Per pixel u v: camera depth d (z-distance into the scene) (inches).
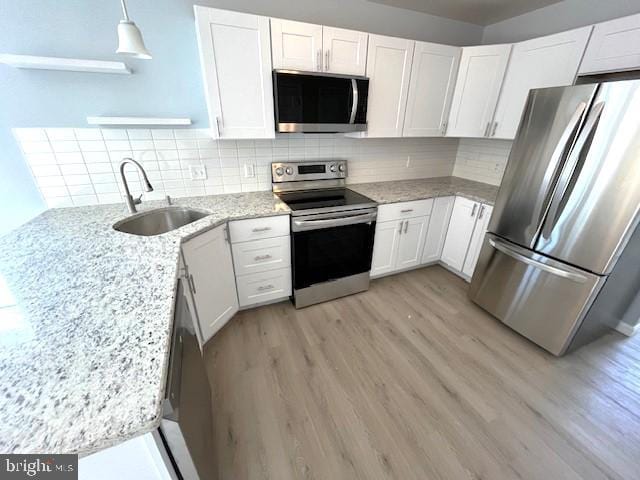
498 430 52.7
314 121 74.1
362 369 65.7
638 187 51.2
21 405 20.7
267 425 53.1
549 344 69.4
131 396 21.6
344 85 73.7
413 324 81.2
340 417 54.7
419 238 101.0
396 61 80.4
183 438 25.5
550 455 48.7
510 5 84.7
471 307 89.4
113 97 66.3
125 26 45.8
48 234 53.9
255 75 66.5
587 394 60.0
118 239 51.9
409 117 89.6
